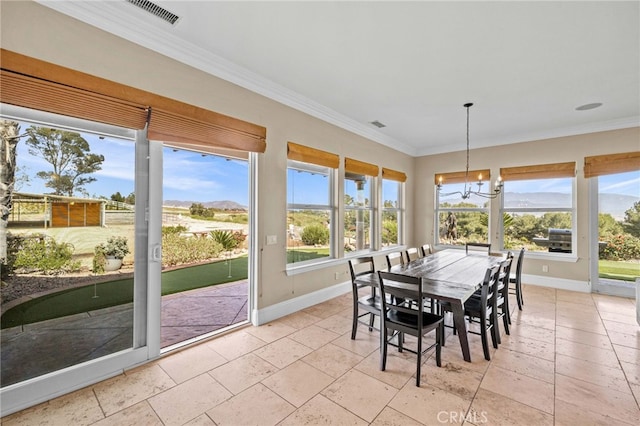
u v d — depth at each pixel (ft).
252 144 9.56
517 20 6.61
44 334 6.11
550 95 10.70
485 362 7.60
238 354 7.94
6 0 5.30
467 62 8.51
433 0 6.03
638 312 9.65
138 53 6.98
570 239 14.76
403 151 18.57
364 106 11.99
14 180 5.79
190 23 6.86
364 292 14.28
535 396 6.18
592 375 6.96
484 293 7.89
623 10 6.21
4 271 5.69
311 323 10.19
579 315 10.99
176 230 14.60
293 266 11.73
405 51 7.99
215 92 8.58
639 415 5.58
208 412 5.66
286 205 10.96
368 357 7.84
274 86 10.07
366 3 6.14
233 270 17.04
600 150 13.79
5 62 5.26
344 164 13.82
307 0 6.06
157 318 7.62
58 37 5.84
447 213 18.83
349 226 14.85
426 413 5.66
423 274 9.22
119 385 6.49
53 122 6.11
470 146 17.61
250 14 6.53
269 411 5.71
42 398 5.88
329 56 8.30
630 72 8.92
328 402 5.98
